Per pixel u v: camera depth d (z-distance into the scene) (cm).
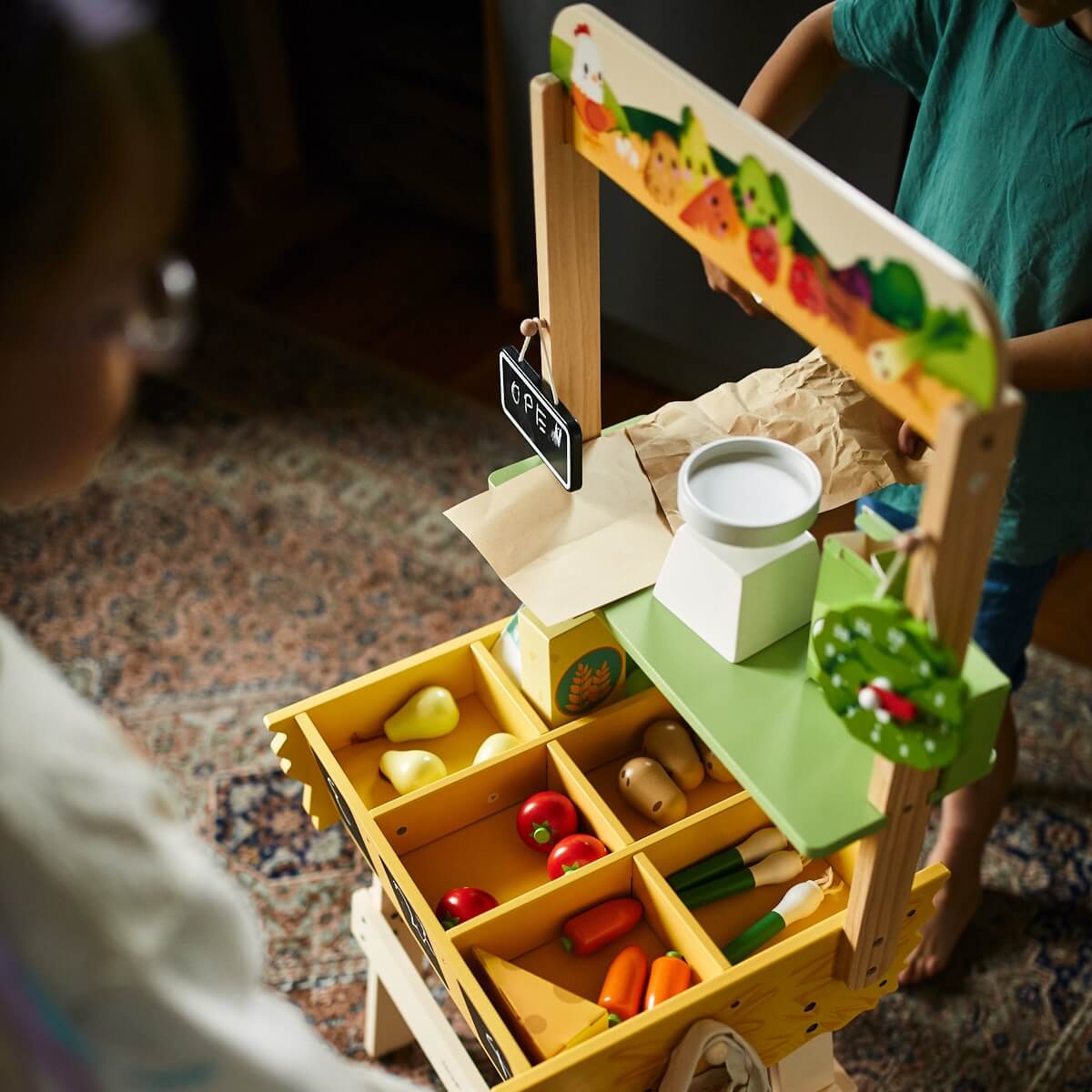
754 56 195
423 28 270
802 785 86
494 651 121
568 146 91
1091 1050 152
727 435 107
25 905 45
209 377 255
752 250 76
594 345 104
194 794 183
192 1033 49
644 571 101
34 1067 47
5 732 45
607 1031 92
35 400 42
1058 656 197
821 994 103
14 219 38
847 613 73
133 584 214
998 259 122
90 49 37
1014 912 166
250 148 308
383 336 267
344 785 110
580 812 114
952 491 65
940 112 124
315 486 231
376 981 146
